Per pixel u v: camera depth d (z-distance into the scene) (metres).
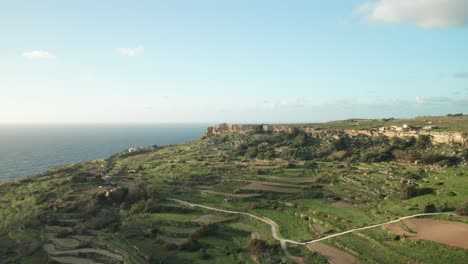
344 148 191.38
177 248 97.38
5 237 117.69
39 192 160.12
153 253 94.81
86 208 131.38
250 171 174.38
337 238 93.69
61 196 149.50
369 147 183.88
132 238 107.38
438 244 79.69
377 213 106.56
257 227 109.94
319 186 143.88
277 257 86.06
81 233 115.44
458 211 93.62
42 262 98.38
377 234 91.56
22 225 124.00
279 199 133.62
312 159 188.62
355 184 138.12
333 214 110.44
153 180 170.25
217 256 91.00
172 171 185.88
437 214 96.88
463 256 74.06
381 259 79.94
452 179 119.44
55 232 117.50
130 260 93.19
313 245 91.69
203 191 148.25
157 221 117.75
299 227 107.00
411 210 102.50
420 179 129.00
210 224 108.44
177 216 121.81
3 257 103.19
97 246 105.19
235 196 138.75
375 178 139.75
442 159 141.38
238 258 88.81
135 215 125.50
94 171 199.25
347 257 83.31
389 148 170.38
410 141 171.62
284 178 160.38
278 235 101.81
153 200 134.62
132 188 147.62
